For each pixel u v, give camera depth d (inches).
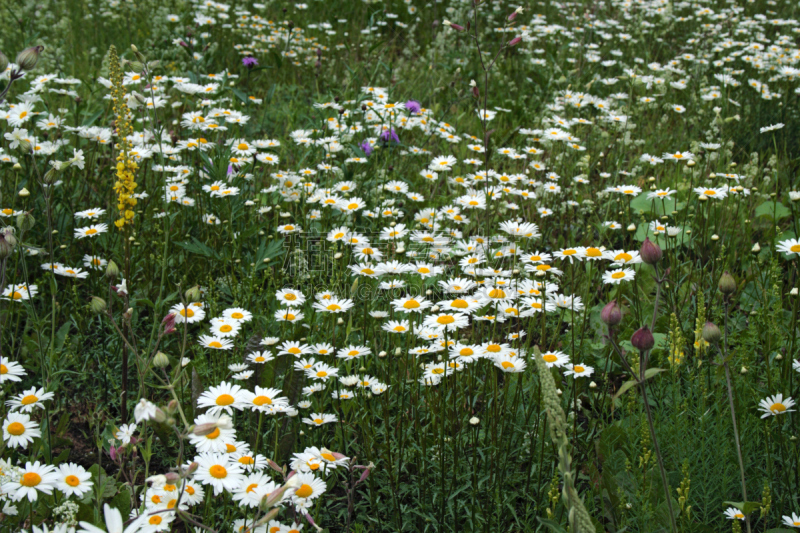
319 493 74.6
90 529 57.7
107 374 118.2
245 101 195.2
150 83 139.9
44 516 77.6
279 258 151.5
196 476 71.2
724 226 162.2
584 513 54.3
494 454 97.3
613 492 89.1
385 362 113.4
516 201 190.1
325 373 99.3
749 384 102.3
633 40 330.0
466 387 107.0
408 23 370.0
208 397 82.4
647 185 193.0
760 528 92.2
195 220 158.9
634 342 66.8
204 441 73.6
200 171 173.2
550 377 57.2
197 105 189.2
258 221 163.2
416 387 104.6
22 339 116.6
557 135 194.9
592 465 93.6
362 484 100.2
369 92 205.3
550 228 177.5
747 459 95.3
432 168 168.1
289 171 184.5
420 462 99.6
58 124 162.9
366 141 187.9
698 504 92.4
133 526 59.5
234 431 80.2
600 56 324.2
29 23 253.0
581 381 110.3
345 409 101.7
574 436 98.1
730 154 198.4
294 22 357.1
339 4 384.5
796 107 240.7
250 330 129.0
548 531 88.7
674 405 97.5
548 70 291.6
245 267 145.7
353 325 125.3
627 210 171.6
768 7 413.7
